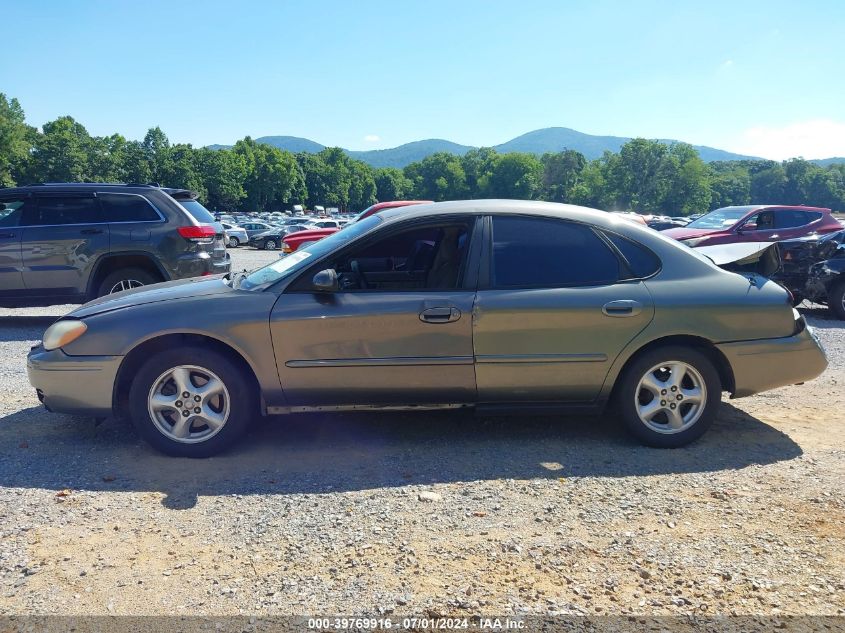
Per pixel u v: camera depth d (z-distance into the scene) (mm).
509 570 2738
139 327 3891
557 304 3969
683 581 2674
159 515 3211
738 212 13711
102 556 2820
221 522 3146
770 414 4930
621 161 140250
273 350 3898
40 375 3961
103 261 8219
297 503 3359
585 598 2551
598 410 4184
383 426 4590
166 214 8406
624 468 3854
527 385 4059
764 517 3225
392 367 3955
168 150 100188
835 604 2523
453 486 3584
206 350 3910
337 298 3955
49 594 2539
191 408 3947
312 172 145500
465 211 4176
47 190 8211
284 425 4594
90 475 3689
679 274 4152
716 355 4184
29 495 3408
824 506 3342
